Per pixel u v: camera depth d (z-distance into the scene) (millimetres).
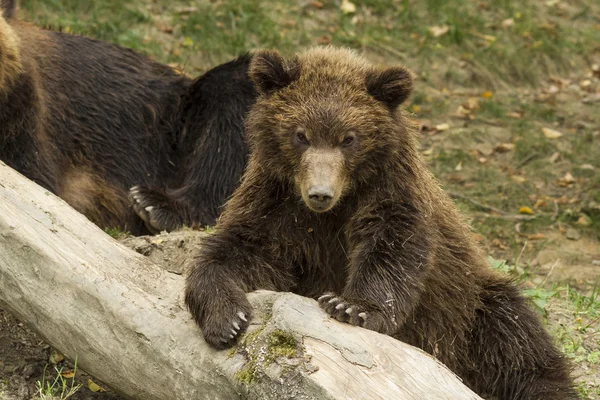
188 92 15711
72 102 14695
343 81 9625
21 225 9227
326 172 9070
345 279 10055
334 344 7824
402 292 9047
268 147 9734
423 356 7984
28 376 10047
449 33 25047
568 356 11453
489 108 22984
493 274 11180
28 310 9156
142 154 15430
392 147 9570
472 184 20281
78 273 8922
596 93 24656
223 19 23219
